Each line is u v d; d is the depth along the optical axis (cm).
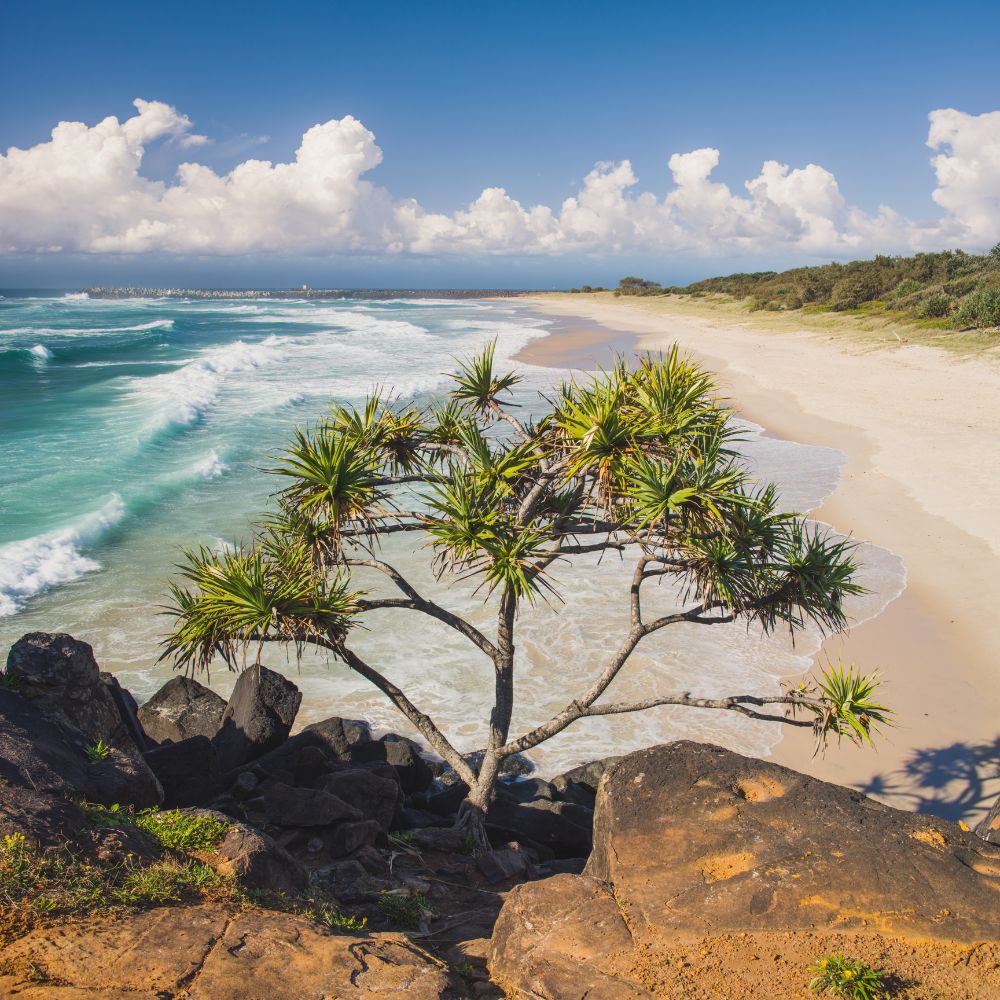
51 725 646
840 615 698
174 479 2002
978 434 2377
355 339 6078
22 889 406
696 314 7650
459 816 773
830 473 2064
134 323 7494
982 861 487
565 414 693
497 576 630
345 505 658
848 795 541
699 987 412
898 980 409
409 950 422
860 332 4903
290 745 832
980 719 995
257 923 418
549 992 420
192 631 643
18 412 2892
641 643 1211
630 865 504
